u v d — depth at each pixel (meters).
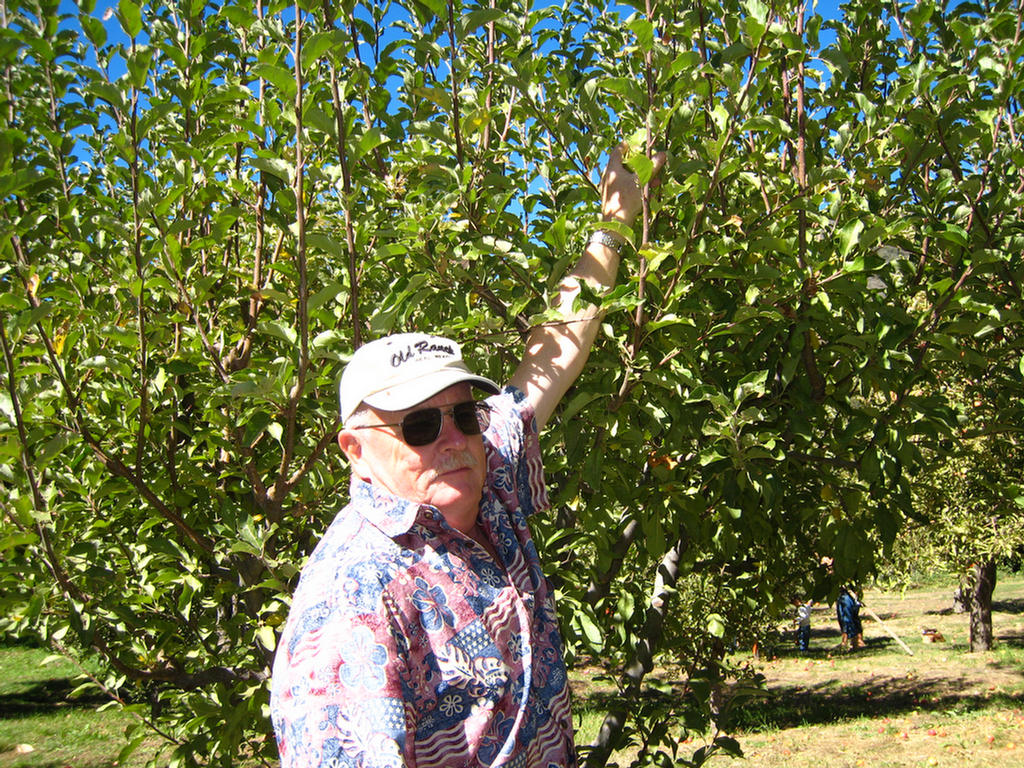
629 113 2.70
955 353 2.68
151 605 2.96
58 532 2.53
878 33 3.05
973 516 10.12
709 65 2.35
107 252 2.61
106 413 2.63
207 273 3.05
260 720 2.53
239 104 2.88
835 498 3.05
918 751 10.74
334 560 1.40
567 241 2.56
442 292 2.58
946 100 2.52
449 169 2.46
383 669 1.30
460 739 1.39
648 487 2.84
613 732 3.18
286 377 2.17
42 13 1.89
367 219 2.67
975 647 17.42
